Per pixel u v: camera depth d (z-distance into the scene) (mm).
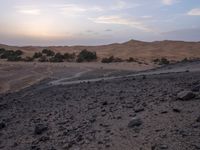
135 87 21766
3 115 21000
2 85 48188
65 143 10844
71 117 14508
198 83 17688
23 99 29359
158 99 13805
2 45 171875
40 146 11375
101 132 10969
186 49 171125
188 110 11156
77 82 38969
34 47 183000
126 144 9492
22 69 69312
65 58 102875
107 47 187625
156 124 10422
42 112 18406
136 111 12391
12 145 12539
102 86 27500
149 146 9031
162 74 30734
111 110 13797
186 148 8492
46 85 40812
